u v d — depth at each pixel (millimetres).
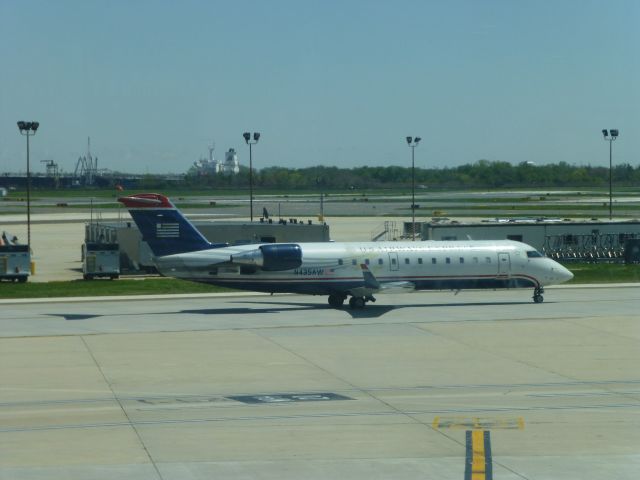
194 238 63375
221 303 70750
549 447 30406
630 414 35156
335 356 47812
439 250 66625
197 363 46062
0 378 42562
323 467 28125
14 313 65312
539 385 40656
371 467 28109
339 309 66188
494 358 47094
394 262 65562
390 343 51688
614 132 129250
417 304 69125
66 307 68812
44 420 34500
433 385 40688
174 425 33625
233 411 35844
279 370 44219
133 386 40750
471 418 34562
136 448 30438
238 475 27312
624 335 54156
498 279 67250
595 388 39938
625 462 28594
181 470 27828
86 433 32469
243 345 51312
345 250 65062
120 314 64438
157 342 52469
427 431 32594
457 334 54688
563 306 67438
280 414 35312
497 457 29203
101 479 26922
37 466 28297
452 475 27250
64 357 47875
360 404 36969
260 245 64188
